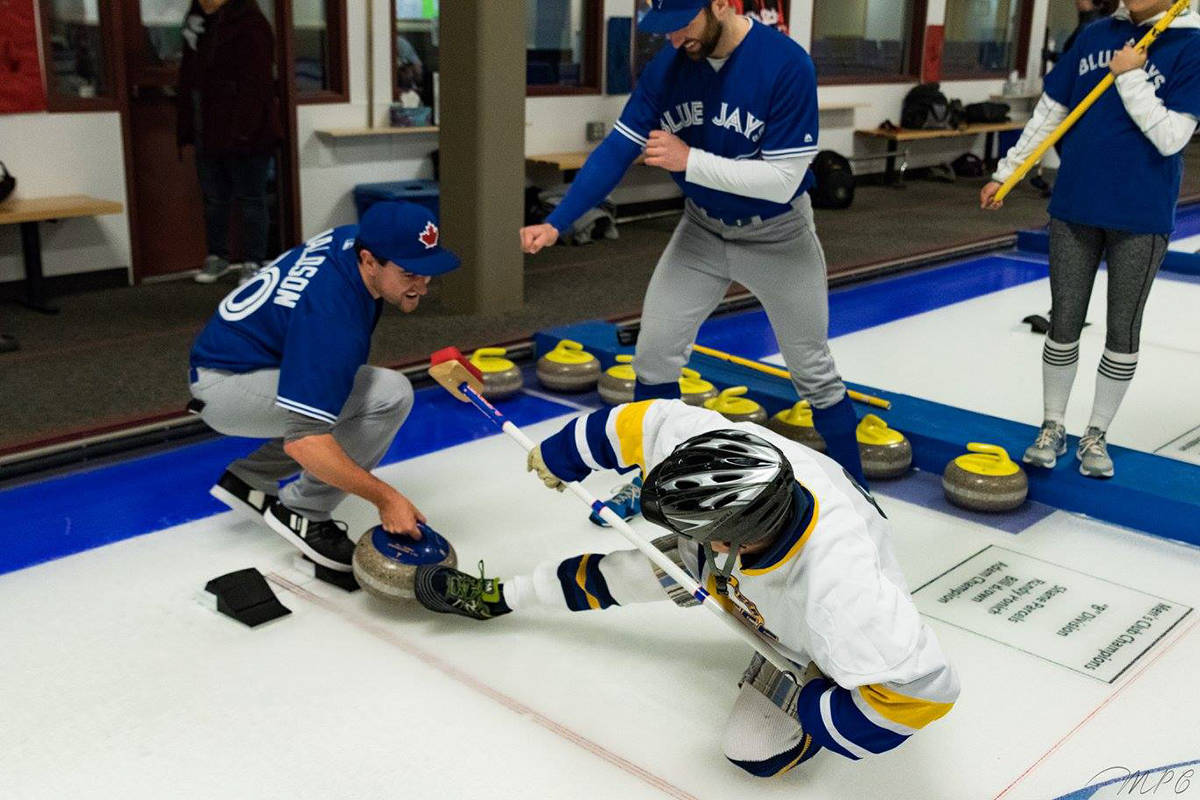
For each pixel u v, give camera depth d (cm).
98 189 601
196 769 224
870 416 389
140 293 607
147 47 616
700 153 293
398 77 720
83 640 270
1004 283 709
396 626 280
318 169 691
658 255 739
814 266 321
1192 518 332
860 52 1066
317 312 267
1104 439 361
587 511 349
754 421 403
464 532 332
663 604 294
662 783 223
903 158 1081
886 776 227
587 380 464
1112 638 281
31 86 564
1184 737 241
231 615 280
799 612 190
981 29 1197
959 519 352
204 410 298
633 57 850
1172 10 314
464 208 559
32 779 220
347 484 273
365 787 219
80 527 331
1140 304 340
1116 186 330
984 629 285
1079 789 223
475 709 246
